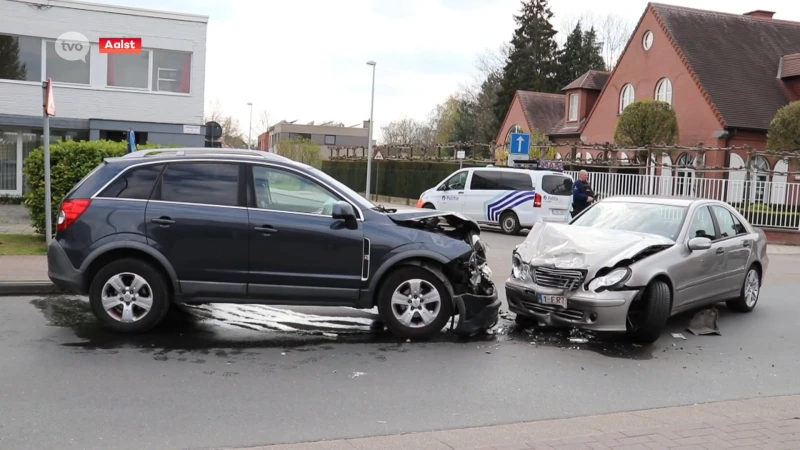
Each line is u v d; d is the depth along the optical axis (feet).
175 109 82.38
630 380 20.65
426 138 268.82
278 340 23.53
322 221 23.61
